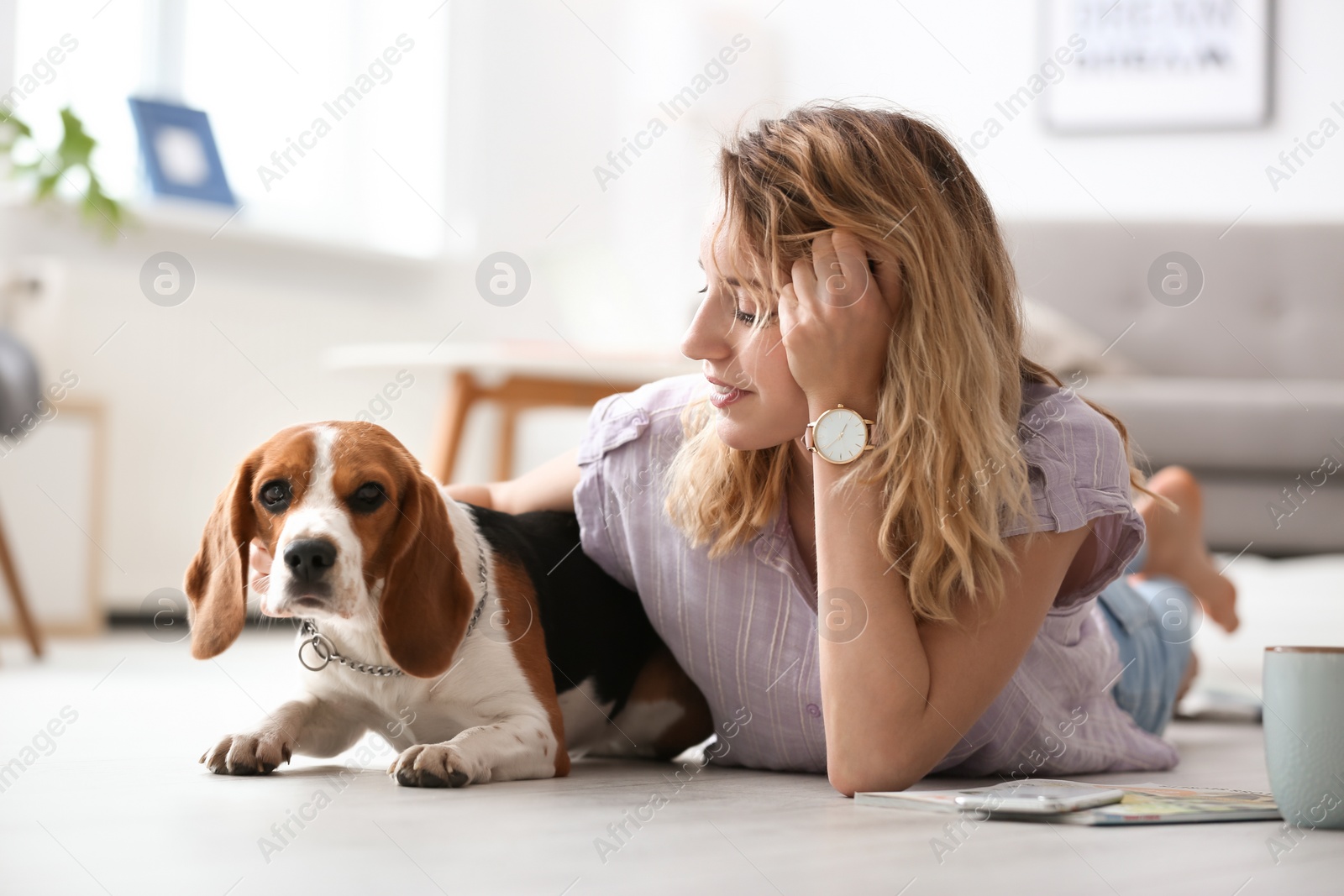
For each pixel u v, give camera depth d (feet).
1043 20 14.35
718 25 15.07
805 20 14.94
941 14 14.58
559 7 15.57
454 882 2.60
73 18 12.67
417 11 15.15
